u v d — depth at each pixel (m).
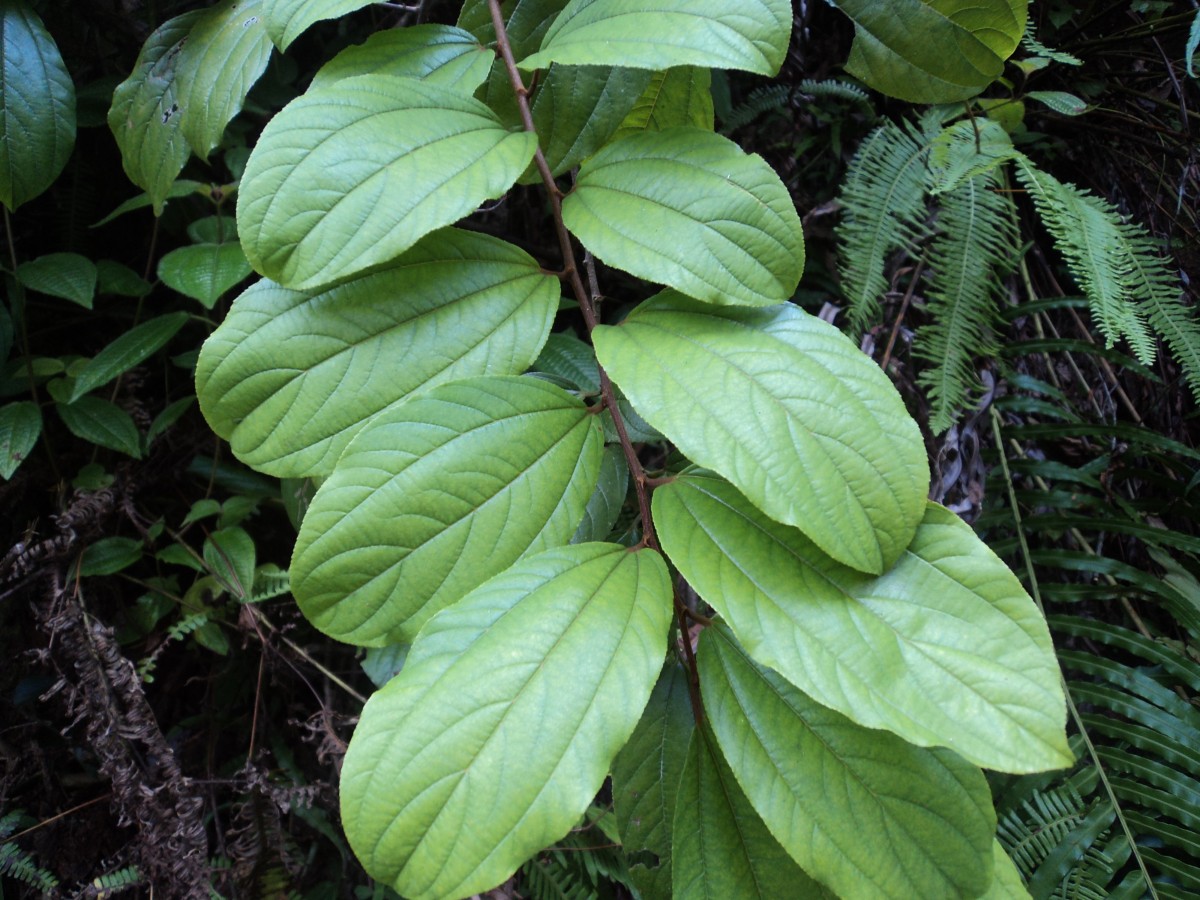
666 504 0.30
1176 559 0.64
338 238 0.27
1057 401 0.66
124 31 0.57
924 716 0.25
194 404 0.60
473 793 0.23
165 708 0.60
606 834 0.54
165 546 0.59
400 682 0.25
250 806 0.53
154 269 0.62
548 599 0.26
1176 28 0.62
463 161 0.29
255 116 0.59
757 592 0.27
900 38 0.38
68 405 0.53
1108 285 0.48
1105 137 0.68
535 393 0.30
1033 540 0.67
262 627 0.57
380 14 0.61
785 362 0.28
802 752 0.27
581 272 0.65
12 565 0.50
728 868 0.28
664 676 0.34
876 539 0.27
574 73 0.36
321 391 0.29
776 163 0.69
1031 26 0.59
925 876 0.26
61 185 0.59
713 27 0.28
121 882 0.50
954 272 0.53
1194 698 0.60
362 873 0.61
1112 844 0.53
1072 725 0.60
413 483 0.28
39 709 0.57
